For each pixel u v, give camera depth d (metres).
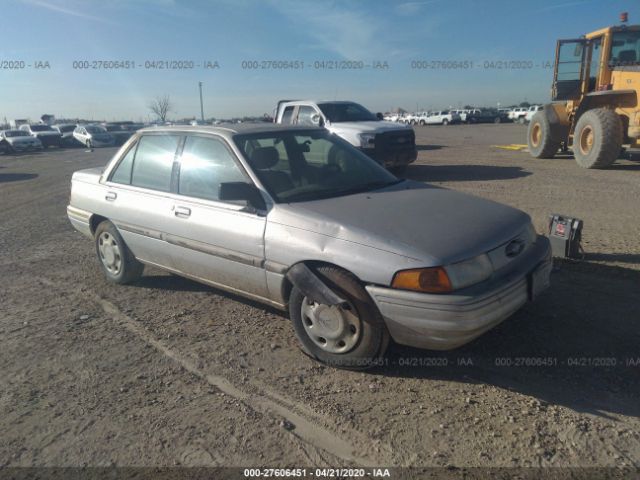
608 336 3.79
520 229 3.64
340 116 12.91
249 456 2.69
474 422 2.89
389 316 3.17
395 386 3.29
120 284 5.34
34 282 5.53
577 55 13.28
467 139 26.38
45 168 19.59
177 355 3.79
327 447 2.74
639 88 11.45
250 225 3.80
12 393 3.35
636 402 3.01
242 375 3.49
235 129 4.36
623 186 9.71
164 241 4.52
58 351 3.91
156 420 3.02
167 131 4.72
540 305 4.34
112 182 5.16
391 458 2.64
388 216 3.52
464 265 3.11
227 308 4.63
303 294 3.57
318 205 3.74
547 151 14.63
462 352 3.66
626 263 5.24
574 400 3.06
